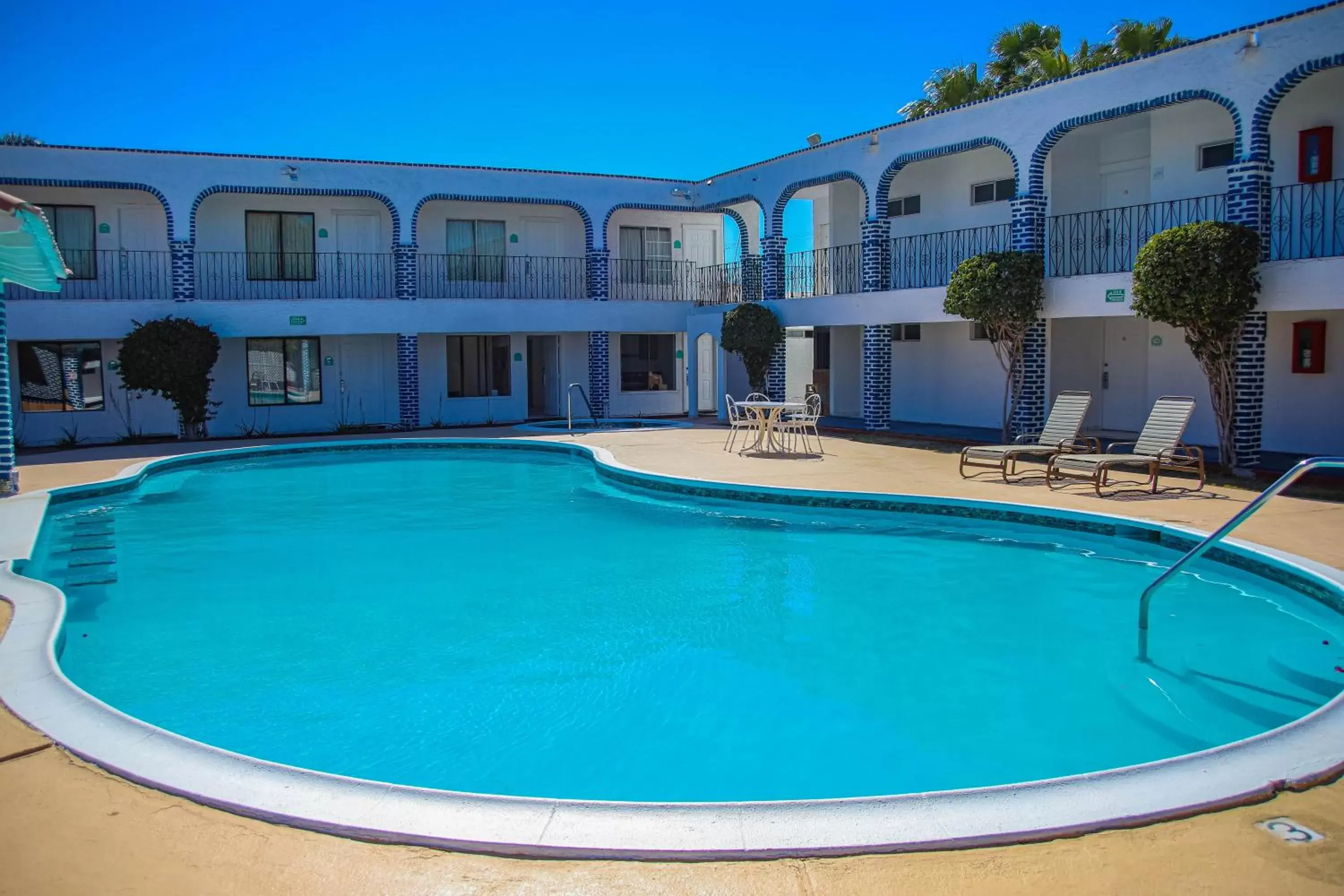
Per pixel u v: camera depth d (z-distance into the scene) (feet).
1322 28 34.73
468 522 35.81
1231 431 37.70
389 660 20.62
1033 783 11.30
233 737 16.63
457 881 9.58
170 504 40.37
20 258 30.68
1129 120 48.78
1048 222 52.16
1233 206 37.70
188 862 9.97
